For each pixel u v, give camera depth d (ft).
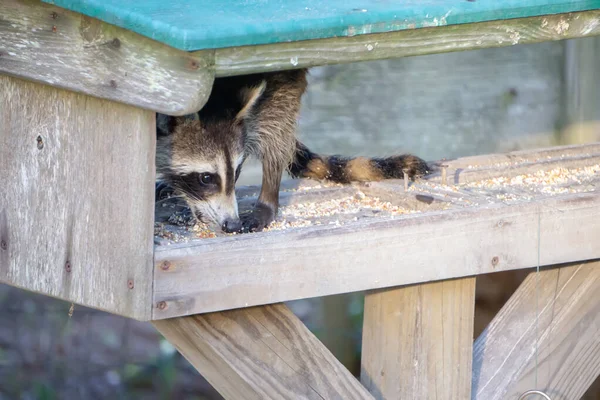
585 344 21.36
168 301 15.88
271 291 16.75
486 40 17.80
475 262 18.63
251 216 19.52
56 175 16.98
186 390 35.68
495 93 31.81
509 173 22.08
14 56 16.94
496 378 20.67
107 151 16.05
